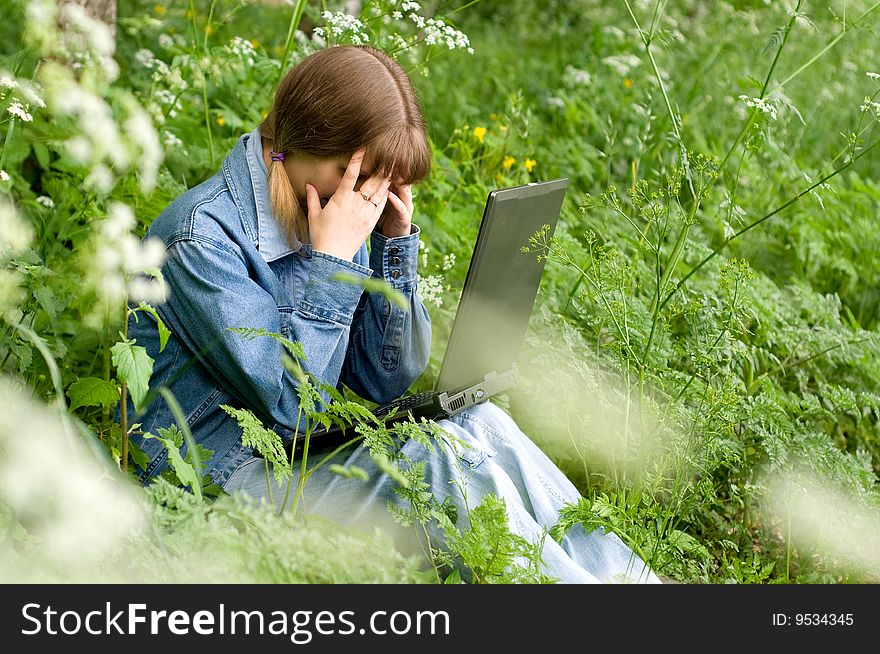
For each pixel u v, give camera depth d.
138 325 3.82
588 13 13.98
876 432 6.20
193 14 6.86
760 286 6.55
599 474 4.89
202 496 3.27
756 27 11.81
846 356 6.12
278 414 3.72
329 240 3.77
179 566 2.87
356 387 4.48
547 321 5.55
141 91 7.19
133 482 3.31
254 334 3.49
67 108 3.07
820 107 10.91
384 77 3.79
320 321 3.77
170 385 3.81
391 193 4.23
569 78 10.02
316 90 3.71
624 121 9.73
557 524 3.89
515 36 14.02
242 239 3.81
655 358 5.11
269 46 9.92
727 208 5.46
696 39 12.34
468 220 6.79
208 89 7.23
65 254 4.87
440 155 7.42
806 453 5.02
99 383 3.21
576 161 8.58
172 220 3.78
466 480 3.77
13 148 5.16
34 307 3.71
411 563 3.15
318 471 3.87
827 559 4.89
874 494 5.02
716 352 5.11
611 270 4.93
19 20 6.35
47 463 2.48
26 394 3.60
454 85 10.80
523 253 4.24
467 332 4.02
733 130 10.00
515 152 8.11
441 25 6.04
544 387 5.12
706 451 4.59
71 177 5.36
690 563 4.38
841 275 8.10
